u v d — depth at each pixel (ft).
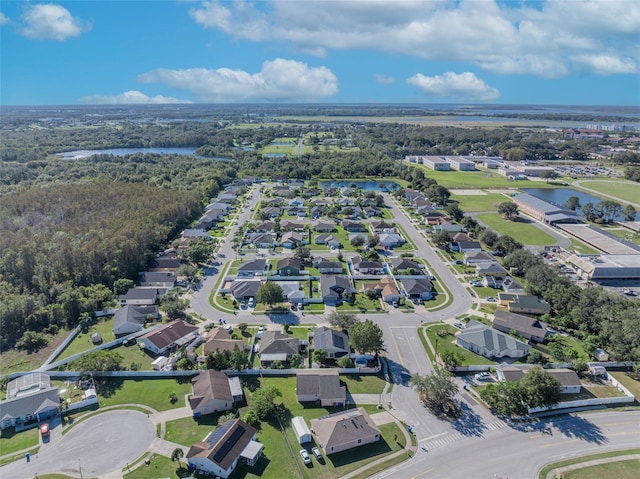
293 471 239.50
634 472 242.78
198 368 328.08
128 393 303.89
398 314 417.08
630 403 300.61
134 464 242.99
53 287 423.23
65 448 254.68
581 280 499.10
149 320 401.90
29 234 523.29
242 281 468.34
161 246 573.33
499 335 360.07
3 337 366.22
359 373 328.70
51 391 291.79
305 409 289.12
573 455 254.27
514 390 289.12
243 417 276.82
